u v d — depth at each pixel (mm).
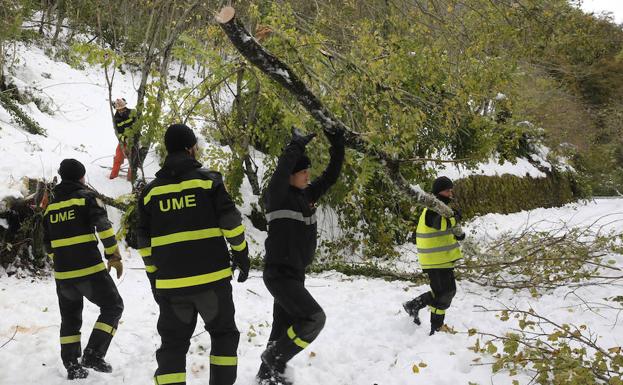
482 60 8508
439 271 5047
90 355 3865
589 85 24000
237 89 8469
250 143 10453
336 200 9305
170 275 3080
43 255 7078
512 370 3965
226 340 3180
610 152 24094
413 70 8039
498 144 11469
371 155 4434
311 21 8438
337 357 4520
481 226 13016
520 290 6789
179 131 3240
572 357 3955
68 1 18672
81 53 6922
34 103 13406
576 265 7152
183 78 18844
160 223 3131
